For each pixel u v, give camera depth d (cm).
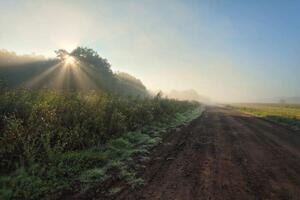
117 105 1396
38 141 720
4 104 829
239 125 1986
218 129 1678
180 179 637
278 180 655
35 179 577
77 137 855
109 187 576
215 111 4394
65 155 731
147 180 624
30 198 511
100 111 1121
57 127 852
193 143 1135
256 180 649
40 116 840
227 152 966
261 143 1195
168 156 875
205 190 568
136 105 1602
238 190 576
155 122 1697
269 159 879
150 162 791
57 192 547
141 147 985
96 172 652
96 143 936
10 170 626
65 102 1070
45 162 666
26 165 649
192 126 1816
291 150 1049
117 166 728
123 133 1136
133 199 512
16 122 707
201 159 845
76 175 640
